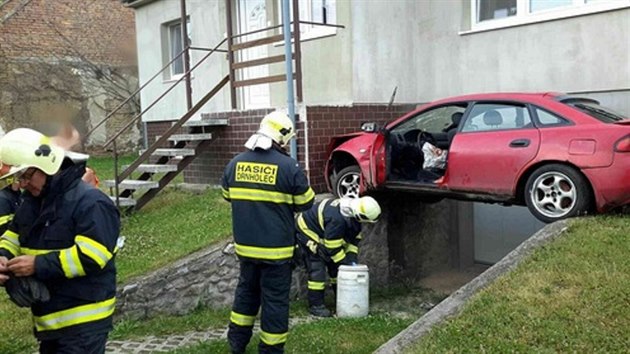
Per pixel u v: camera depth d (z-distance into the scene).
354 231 5.99
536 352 3.43
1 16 16.28
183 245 6.31
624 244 4.50
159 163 8.71
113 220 2.83
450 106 6.12
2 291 5.59
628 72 6.87
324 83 9.01
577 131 5.03
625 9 6.84
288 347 4.75
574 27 7.32
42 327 2.84
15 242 2.89
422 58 9.07
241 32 10.91
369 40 8.54
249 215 4.27
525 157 5.25
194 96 12.20
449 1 8.60
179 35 13.08
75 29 17.41
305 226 5.97
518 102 5.55
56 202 2.75
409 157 6.60
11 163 2.65
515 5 8.03
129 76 18.05
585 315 3.74
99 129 17.20
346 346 4.81
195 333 5.21
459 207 8.92
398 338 3.82
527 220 8.44
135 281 5.49
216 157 9.02
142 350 4.73
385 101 8.77
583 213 5.05
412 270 8.20
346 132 8.07
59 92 16.88
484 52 8.27
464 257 9.02
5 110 15.97
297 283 6.47
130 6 13.94
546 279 4.23
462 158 5.73
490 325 3.77
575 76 7.36
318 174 7.76
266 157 4.28
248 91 10.68
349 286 5.77
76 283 2.80
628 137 4.76
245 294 4.46
